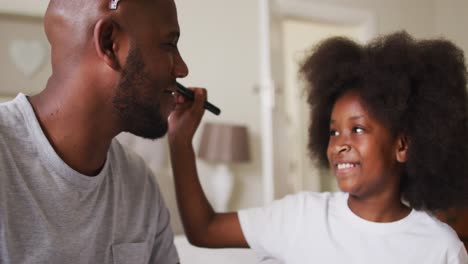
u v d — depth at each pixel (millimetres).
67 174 731
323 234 938
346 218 937
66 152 739
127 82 733
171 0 791
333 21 2994
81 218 761
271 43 2666
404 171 953
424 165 927
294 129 3186
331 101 1050
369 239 897
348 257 896
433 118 921
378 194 907
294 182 3160
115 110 740
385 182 903
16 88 2117
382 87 895
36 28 2168
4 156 690
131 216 879
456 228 1886
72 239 742
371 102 886
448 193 965
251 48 2686
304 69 1137
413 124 928
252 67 2682
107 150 799
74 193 747
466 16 3203
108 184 834
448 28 3371
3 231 663
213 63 2578
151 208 936
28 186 705
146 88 753
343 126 919
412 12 3367
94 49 709
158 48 760
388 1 3256
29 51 2146
